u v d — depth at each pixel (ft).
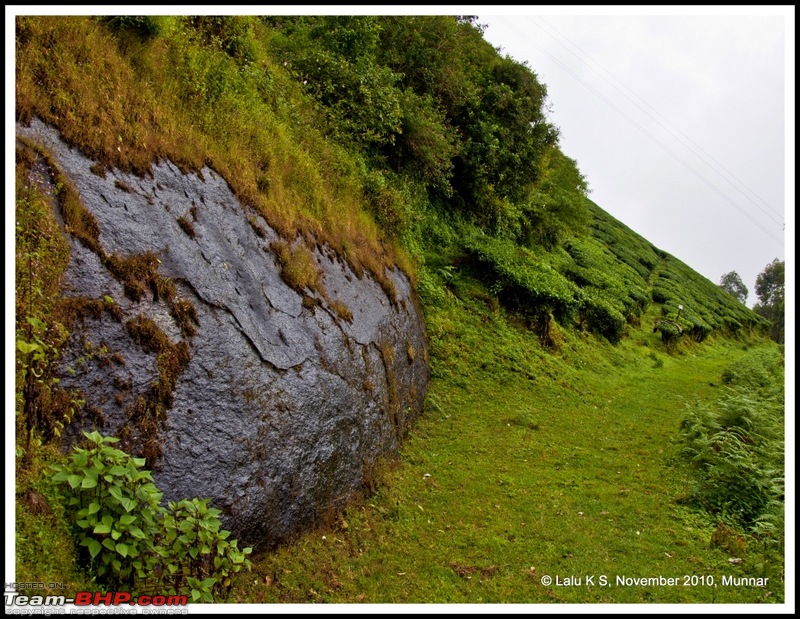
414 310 35.37
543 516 21.66
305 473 17.52
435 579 16.97
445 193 50.44
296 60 34.99
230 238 18.45
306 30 39.29
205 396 14.79
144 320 14.02
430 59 48.62
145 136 16.89
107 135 15.38
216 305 16.33
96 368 12.59
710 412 30.50
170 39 21.52
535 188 73.36
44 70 14.76
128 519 10.59
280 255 20.65
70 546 10.63
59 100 14.61
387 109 38.19
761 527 20.40
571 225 90.74
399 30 47.88
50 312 12.00
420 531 19.95
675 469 27.35
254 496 15.15
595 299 66.28
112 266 13.83
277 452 16.42
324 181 29.60
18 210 11.97
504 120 57.88
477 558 18.43
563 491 24.18
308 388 18.60
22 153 12.67
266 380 16.84
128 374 13.16
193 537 11.64
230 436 14.94
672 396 46.78
